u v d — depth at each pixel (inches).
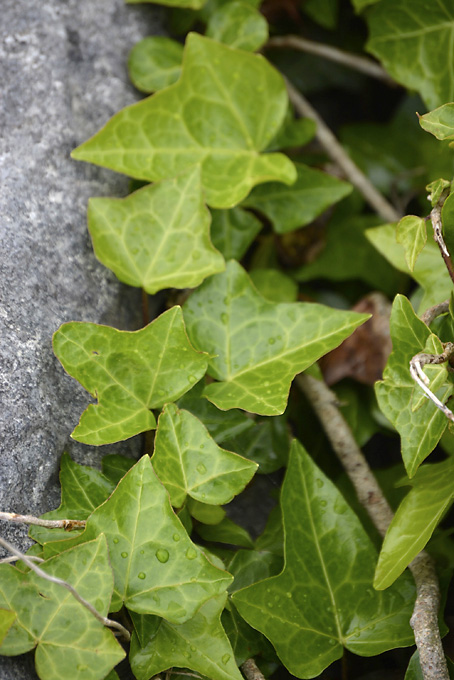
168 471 22.7
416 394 22.2
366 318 23.8
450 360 22.4
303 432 25.2
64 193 24.3
